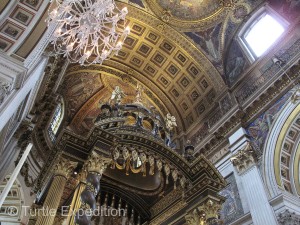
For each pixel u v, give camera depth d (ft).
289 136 35.53
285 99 36.35
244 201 33.04
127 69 54.60
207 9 49.65
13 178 14.01
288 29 40.63
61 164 19.56
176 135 52.42
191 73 52.95
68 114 51.47
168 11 49.29
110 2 25.02
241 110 40.68
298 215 28.73
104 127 22.81
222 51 50.65
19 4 24.77
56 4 26.00
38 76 28.22
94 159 19.42
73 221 17.16
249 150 36.22
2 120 20.17
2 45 23.63
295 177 34.47
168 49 52.65
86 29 25.67
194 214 22.82
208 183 23.22
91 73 52.06
